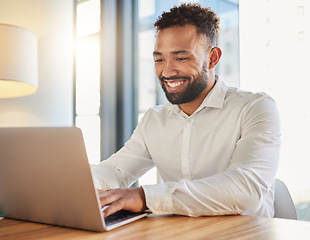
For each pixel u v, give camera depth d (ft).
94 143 10.80
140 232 2.22
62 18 11.30
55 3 11.12
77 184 2.21
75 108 11.36
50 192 2.36
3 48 7.32
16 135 2.39
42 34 10.81
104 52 10.28
